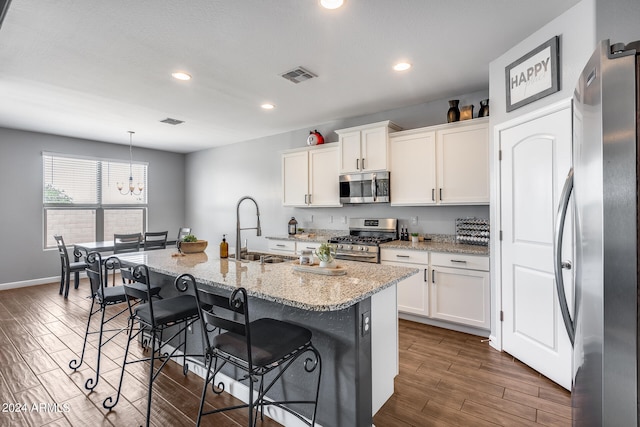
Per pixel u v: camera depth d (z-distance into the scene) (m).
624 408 0.81
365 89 3.37
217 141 5.89
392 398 2.06
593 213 0.89
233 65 2.79
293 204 4.77
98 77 3.00
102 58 2.63
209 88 3.29
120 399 2.08
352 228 4.49
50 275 5.25
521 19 2.16
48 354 2.72
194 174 6.88
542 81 2.23
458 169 3.30
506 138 2.62
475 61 2.78
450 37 2.38
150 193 6.51
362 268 2.15
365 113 4.20
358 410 1.57
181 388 2.21
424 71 2.96
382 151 3.77
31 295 4.52
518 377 2.30
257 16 2.09
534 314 2.37
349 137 4.06
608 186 0.82
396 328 2.00
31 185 5.07
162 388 2.21
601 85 0.83
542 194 2.27
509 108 2.56
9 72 2.88
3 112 4.06
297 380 1.79
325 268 1.96
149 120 4.45
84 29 2.21
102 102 3.69
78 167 5.57
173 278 2.55
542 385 2.20
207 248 3.40
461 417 1.88
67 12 2.02
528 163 2.39
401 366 2.48
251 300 2.00
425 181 3.52
